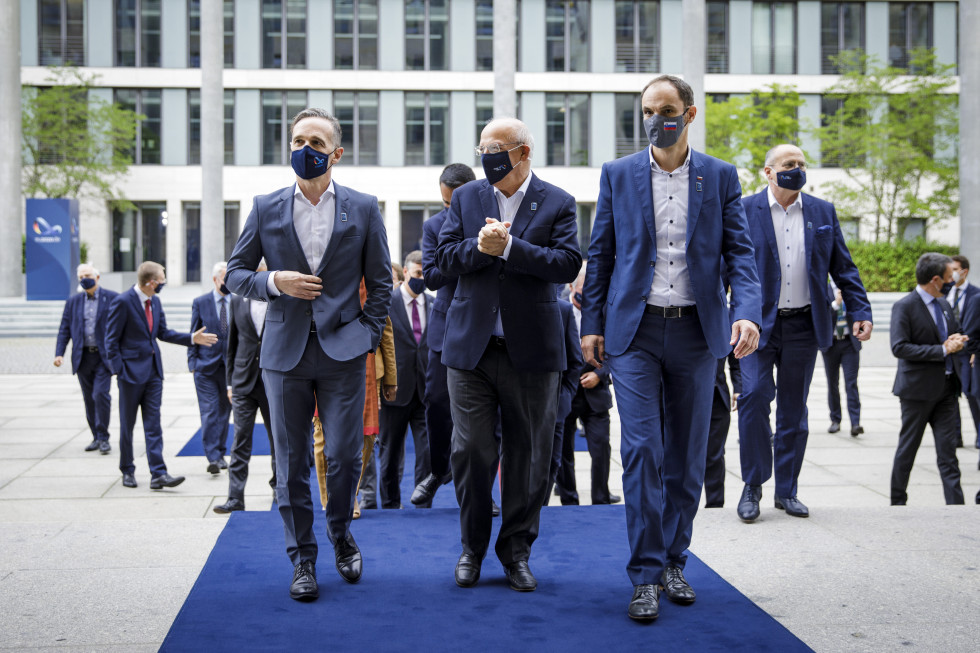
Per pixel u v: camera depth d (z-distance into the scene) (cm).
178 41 3872
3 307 2495
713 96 3941
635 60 3925
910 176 3503
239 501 711
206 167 2769
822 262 533
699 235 385
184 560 449
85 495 804
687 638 343
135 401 823
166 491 821
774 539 491
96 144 3659
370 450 616
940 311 702
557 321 403
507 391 396
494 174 391
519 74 3884
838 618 370
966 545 478
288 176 3897
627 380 380
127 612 375
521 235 396
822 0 3944
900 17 3966
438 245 407
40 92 3675
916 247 3084
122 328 815
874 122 3503
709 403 390
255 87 3872
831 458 962
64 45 3841
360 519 544
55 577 421
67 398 1402
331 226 400
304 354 392
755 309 376
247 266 404
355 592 397
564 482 678
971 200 2212
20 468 912
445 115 3925
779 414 549
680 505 390
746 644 337
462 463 404
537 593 396
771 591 404
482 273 397
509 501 405
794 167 519
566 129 3922
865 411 1283
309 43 3884
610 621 360
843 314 1077
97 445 995
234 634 345
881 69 3475
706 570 432
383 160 3912
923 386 672
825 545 479
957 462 681
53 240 2612
